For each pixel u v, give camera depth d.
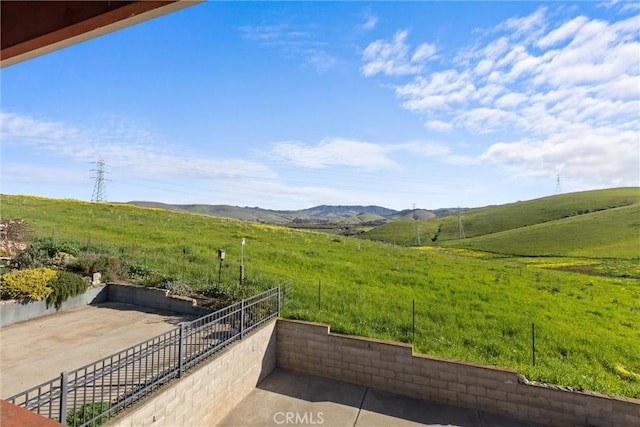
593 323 10.59
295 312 8.59
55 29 1.32
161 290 10.12
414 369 6.64
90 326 8.45
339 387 6.97
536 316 10.72
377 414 6.05
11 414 1.36
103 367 4.30
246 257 16.77
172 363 5.82
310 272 14.90
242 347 6.51
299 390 6.85
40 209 28.91
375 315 9.48
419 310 10.28
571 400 5.68
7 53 1.49
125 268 12.07
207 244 19.89
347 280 14.09
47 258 11.63
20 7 1.43
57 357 6.67
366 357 7.02
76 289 9.93
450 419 5.94
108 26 1.31
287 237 26.59
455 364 6.38
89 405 4.40
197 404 5.31
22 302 8.70
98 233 21.19
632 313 11.96
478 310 11.03
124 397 4.42
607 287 16.27
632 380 7.18
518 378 6.01
